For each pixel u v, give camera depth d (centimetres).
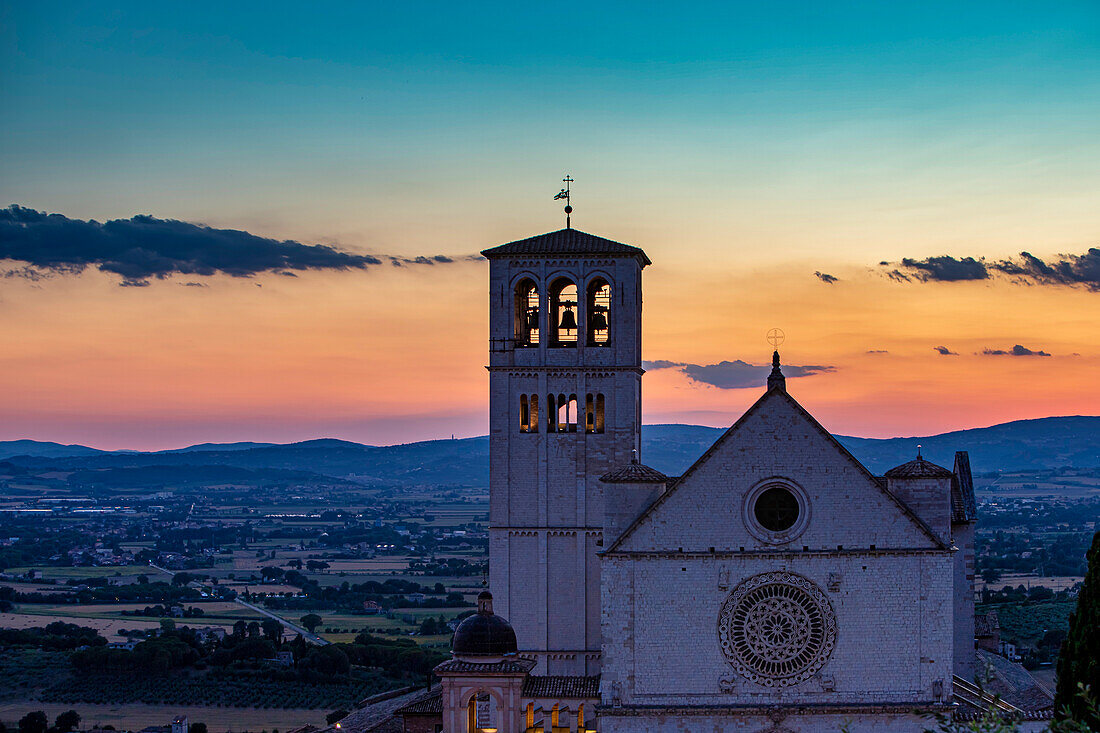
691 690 10356
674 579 10375
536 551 13712
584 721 11119
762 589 10369
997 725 6303
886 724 10244
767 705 10306
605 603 10394
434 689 14138
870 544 10362
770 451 10419
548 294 13775
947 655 10300
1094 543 9169
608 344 13838
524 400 13850
